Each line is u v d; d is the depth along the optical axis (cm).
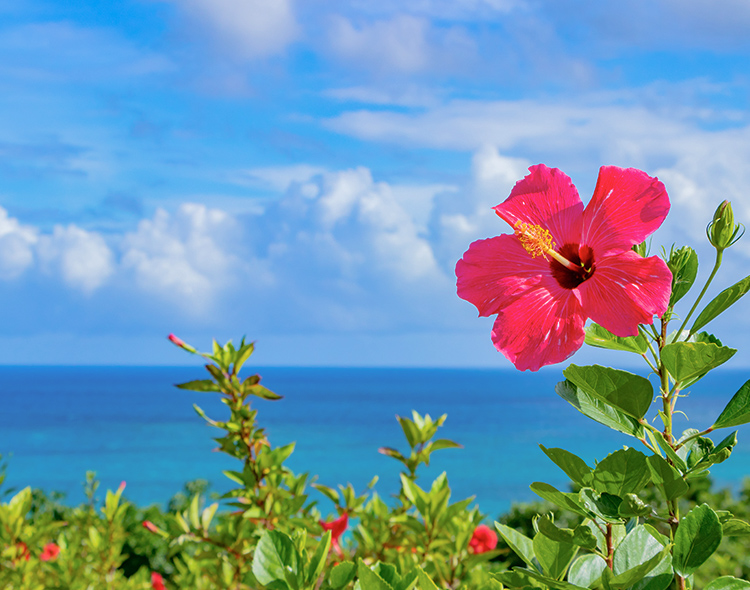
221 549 279
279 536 140
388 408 7769
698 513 106
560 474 3725
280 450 270
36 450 4844
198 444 5034
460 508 264
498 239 138
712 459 112
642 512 109
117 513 379
